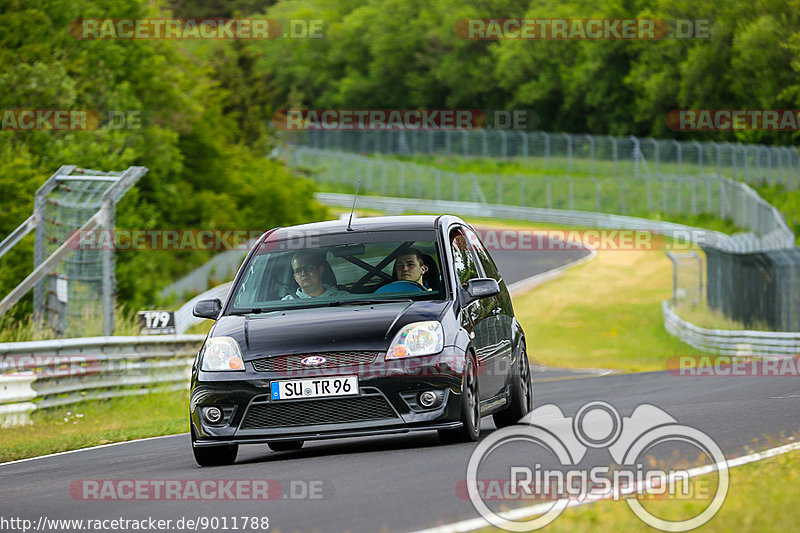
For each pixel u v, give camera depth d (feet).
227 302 97.81
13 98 345.51
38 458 116.98
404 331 88.74
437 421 87.20
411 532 55.36
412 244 98.78
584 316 469.16
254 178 485.15
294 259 99.04
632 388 164.25
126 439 134.21
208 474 84.23
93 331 222.48
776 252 334.24
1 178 303.89
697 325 394.32
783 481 66.08
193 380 90.27
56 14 398.01
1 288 275.80
